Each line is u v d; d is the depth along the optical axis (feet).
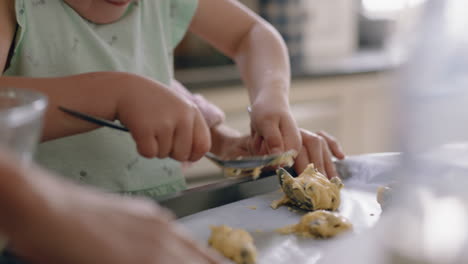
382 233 1.24
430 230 1.14
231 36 2.87
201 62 5.74
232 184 2.06
